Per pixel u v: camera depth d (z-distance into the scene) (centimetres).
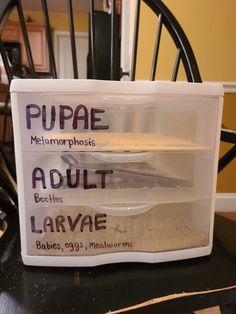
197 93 45
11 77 73
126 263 47
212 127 47
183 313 40
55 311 36
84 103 43
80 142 44
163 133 47
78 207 45
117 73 100
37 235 45
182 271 46
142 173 48
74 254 45
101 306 37
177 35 79
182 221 50
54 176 44
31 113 42
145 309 37
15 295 39
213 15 150
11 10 69
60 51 543
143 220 48
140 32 147
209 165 49
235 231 61
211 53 154
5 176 65
